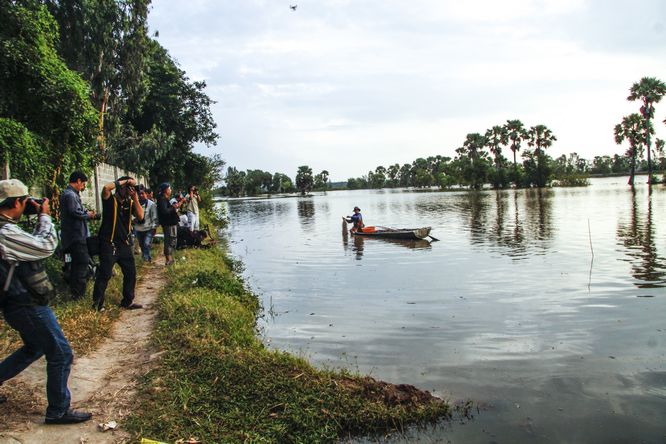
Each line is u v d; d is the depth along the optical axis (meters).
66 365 4.16
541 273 11.98
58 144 10.12
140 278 10.14
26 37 9.76
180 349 5.74
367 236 21.38
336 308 9.39
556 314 8.53
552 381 5.79
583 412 5.02
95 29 21.19
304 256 16.27
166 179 35.69
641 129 67.56
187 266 10.91
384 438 4.58
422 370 6.20
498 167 91.00
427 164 154.75
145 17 23.91
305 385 5.12
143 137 26.25
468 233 21.02
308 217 36.91
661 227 20.16
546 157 83.31
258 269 14.01
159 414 4.40
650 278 10.98
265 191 157.50
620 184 81.56
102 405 4.53
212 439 4.14
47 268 8.16
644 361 6.31
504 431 4.68
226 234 24.94
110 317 7.12
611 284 10.55
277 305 9.73
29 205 4.26
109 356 5.76
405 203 53.38
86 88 11.62
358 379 5.45
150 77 32.00
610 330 7.57
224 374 5.14
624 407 5.11
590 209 30.95
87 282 8.40
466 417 4.96
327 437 4.49
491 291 10.35
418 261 14.44
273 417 4.59
